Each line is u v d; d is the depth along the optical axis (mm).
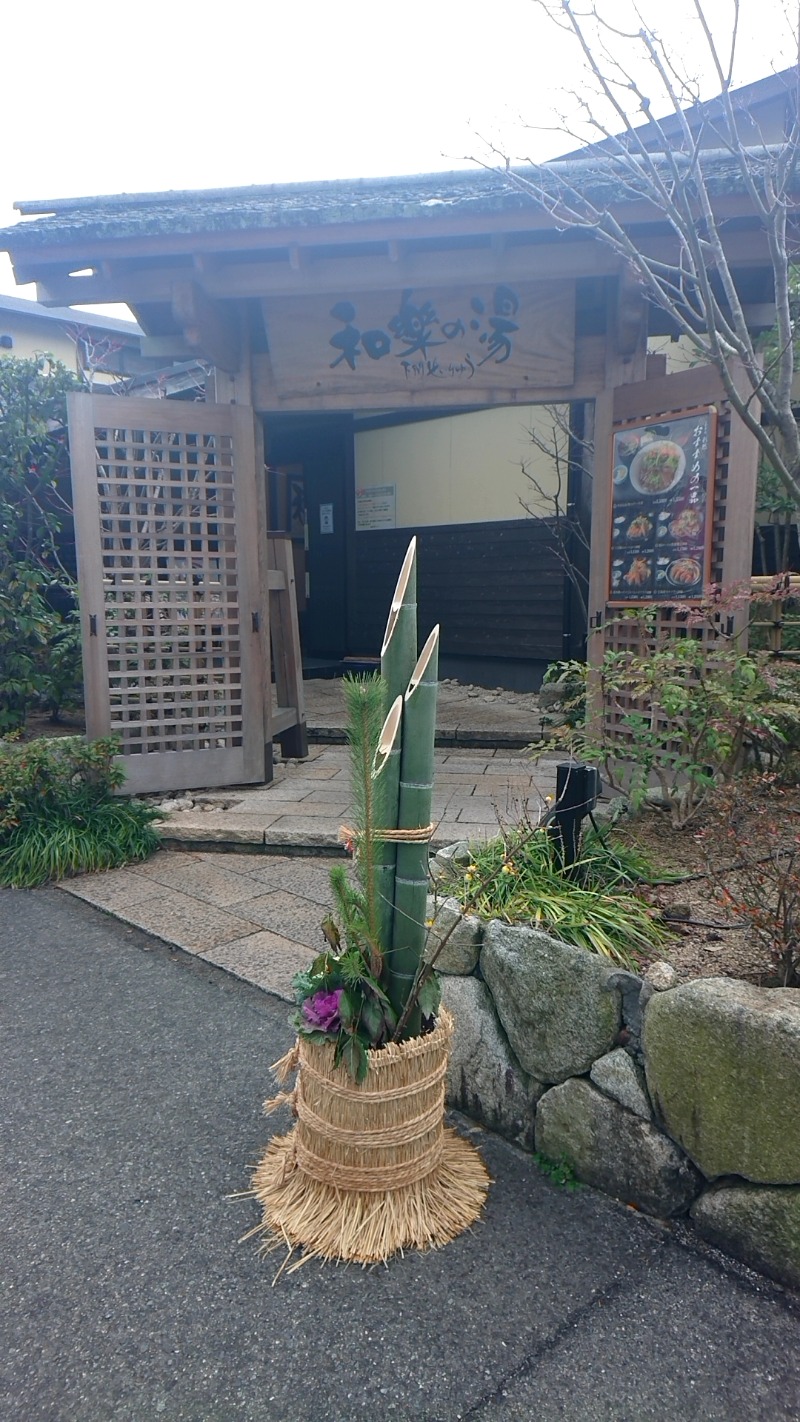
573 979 2172
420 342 5016
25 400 6918
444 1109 2318
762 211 2840
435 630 2041
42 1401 1604
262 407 5363
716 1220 1955
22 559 7141
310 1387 1630
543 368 4941
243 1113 2498
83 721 7590
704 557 4285
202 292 4824
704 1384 1634
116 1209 2109
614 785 3600
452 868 2811
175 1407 1593
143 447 5191
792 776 3623
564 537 7914
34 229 4523
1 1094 2590
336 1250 1952
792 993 1947
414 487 9484
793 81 2861
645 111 2727
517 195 4020
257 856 4684
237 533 5398
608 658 3582
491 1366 1674
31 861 4336
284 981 3270
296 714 6406
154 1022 3008
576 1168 2205
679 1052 1979
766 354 4699
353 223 4312
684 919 2541
